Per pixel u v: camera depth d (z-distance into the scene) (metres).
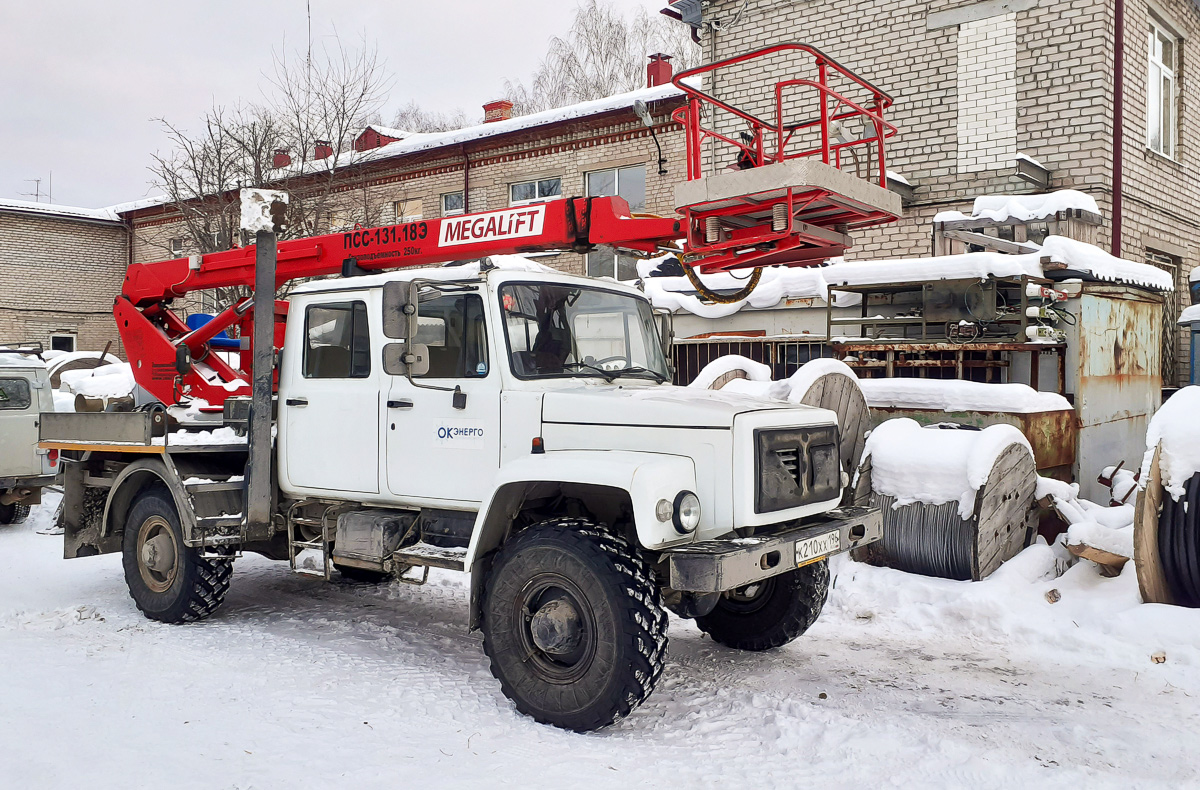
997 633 5.31
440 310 4.69
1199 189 13.15
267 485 5.32
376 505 5.07
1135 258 11.10
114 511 6.15
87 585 6.92
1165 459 5.29
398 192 19.08
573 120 16.03
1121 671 4.65
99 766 3.37
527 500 4.48
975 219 8.72
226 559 5.61
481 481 4.49
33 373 9.95
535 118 16.88
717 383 7.33
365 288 4.99
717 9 13.72
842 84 12.48
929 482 6.09
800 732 3.83
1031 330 7.17
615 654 3.73
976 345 7.41
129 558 5.92
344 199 17.91
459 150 17.86
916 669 4.74
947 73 11.54
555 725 3.91
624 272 14.39
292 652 5.04
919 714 4.06
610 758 3.55
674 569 3.68
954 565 5.95
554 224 5.23
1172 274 12.52
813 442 4.39
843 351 8.27
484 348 4.52
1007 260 7.25
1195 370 9.26
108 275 25.39
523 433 4.37
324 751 3.56
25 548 8.58
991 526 5.95
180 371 6.33
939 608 5.64
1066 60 10.62
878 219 5.02
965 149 11.41
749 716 4.06
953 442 6.17
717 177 4.48
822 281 8.40
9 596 6.52
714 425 3.97
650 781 3.35
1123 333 8.16
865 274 8.05
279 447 5.39
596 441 4.21
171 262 6.69
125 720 3.88
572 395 4.28
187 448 5.54
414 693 4.32
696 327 10.16
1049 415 6.95
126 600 6.41
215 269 6.47
